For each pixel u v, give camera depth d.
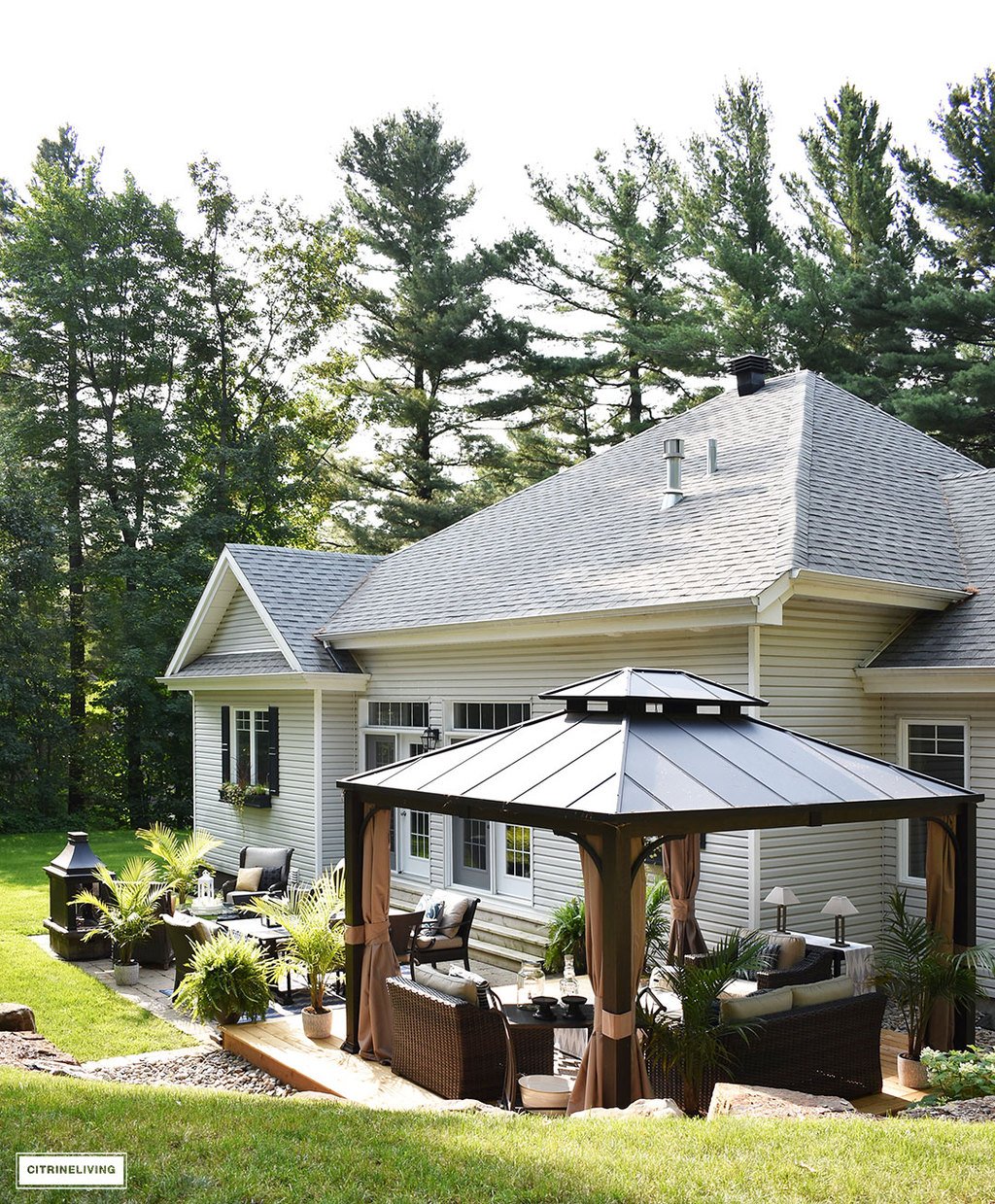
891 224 29.20
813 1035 8.38
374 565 22.27
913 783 9.30
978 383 25.03
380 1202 5.02
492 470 37.06
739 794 8.00
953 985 8.91
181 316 33.69
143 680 31.14
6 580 29.47
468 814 8.75
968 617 13.12
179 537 32.94
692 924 11.75
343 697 18.98
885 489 14.97
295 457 37.06
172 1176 5.31
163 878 17.05
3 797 29.83
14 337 32.66
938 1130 6.15
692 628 12.52
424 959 13.41
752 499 14.05
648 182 33.38
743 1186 5.17
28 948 15.34
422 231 35.75
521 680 15.45
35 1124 6.05
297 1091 9.61
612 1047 7.41
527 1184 5.22
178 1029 11.67
